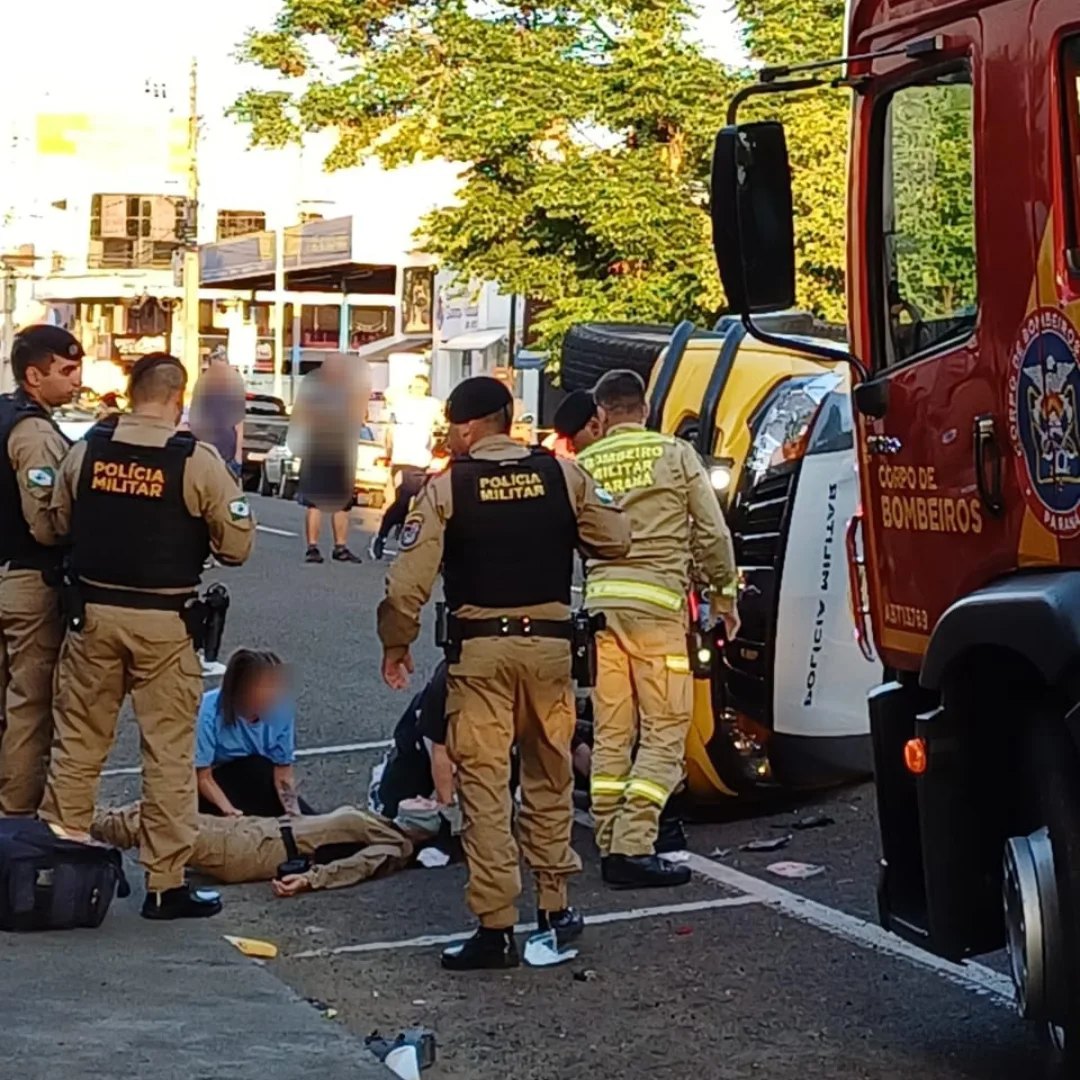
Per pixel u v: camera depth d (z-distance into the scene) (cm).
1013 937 451
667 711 718
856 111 504
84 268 6425
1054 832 438
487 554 599
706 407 802
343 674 1213
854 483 789
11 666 675
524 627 601
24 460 650
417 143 2683
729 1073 514
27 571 668
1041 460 431
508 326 3447
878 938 643
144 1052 490
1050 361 425
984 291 452
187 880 723
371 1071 483
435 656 1288
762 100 2091
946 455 471
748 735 801
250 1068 481
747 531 789
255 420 3209
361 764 954
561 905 629
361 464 2675
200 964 583
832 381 791
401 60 2677
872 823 816
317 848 735
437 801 763
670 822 770
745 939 646
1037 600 420
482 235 2553
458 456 614
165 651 623
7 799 674
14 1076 466
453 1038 545
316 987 595
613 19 2573
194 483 618
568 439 752
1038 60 429
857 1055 528
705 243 2441
